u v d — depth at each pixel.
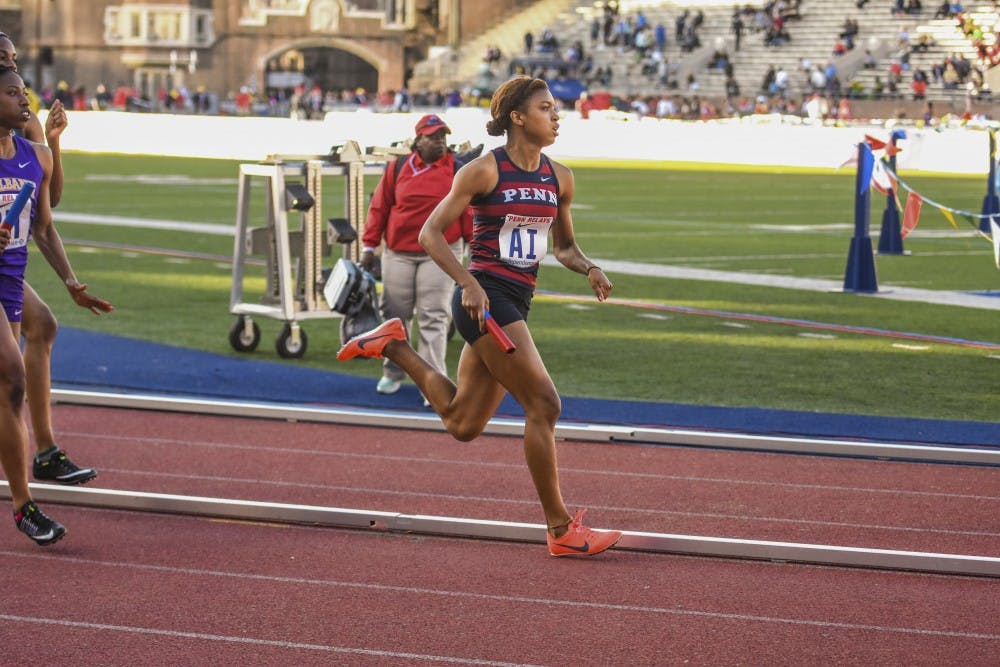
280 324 39.38
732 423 27.09
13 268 19.55
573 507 21.19
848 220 76.50
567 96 181.00
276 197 33.31
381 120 144.50
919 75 158.12
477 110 139.88
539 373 18.00
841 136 132.25
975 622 16.23
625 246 62.25
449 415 18.64
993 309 43.31
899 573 18.11
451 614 16.30
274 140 150.75
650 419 27.36
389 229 28.28
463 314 18.05
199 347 35.31
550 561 18.41
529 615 16.30
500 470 23.34
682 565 18.33
